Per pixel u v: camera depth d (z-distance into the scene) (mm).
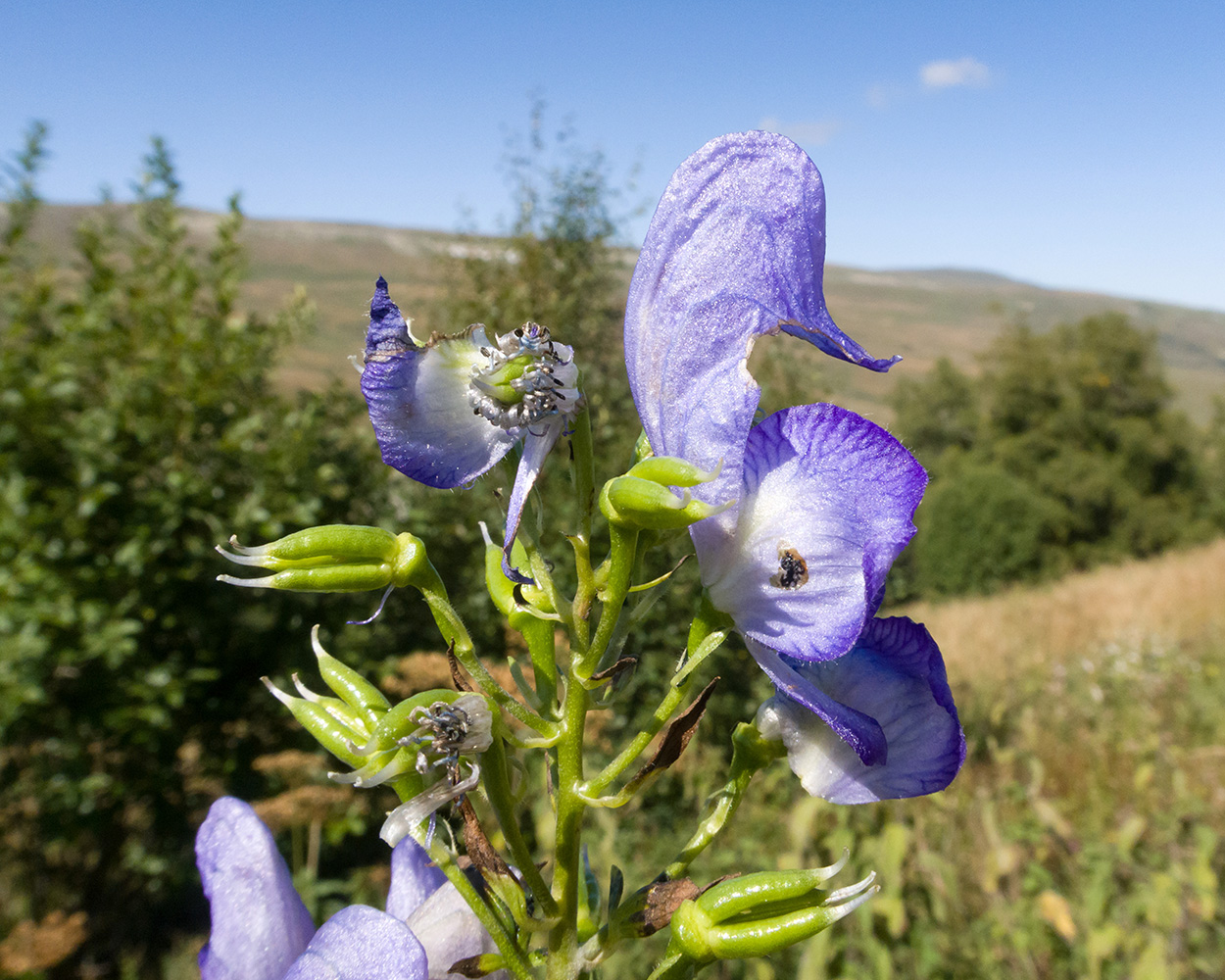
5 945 5094
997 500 35469
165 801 7191
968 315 197000
